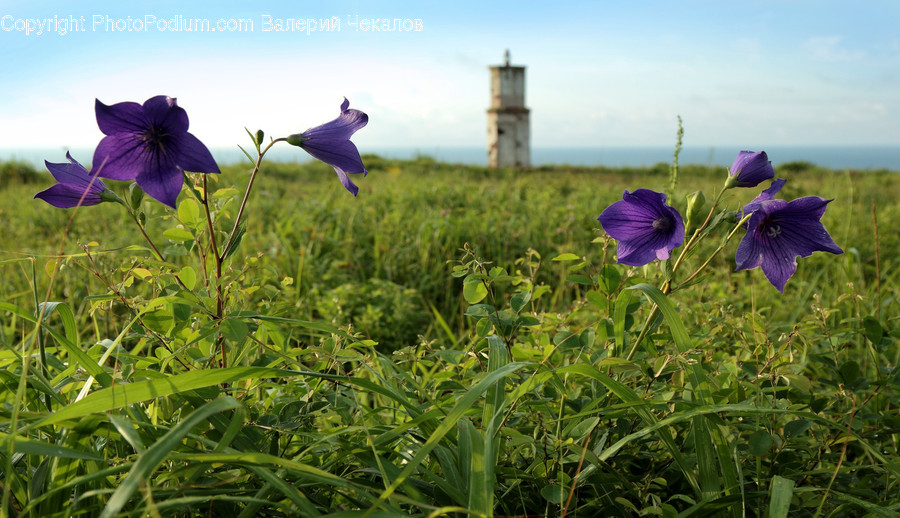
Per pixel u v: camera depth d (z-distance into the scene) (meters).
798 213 0.45
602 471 0.45
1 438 0.35
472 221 1.76
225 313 0.51
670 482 0.49
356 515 0.34
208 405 0.33
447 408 0.49
